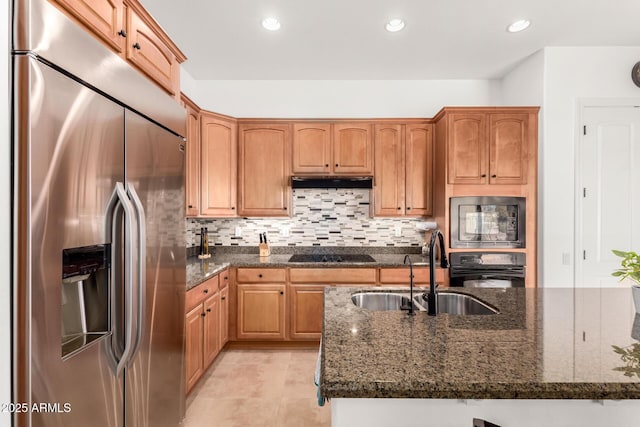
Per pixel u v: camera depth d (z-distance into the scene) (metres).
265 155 3.25
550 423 0.90
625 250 2.85
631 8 2.30
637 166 2.87
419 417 0.89
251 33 2.59
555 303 1.52
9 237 0.85
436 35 2.63
